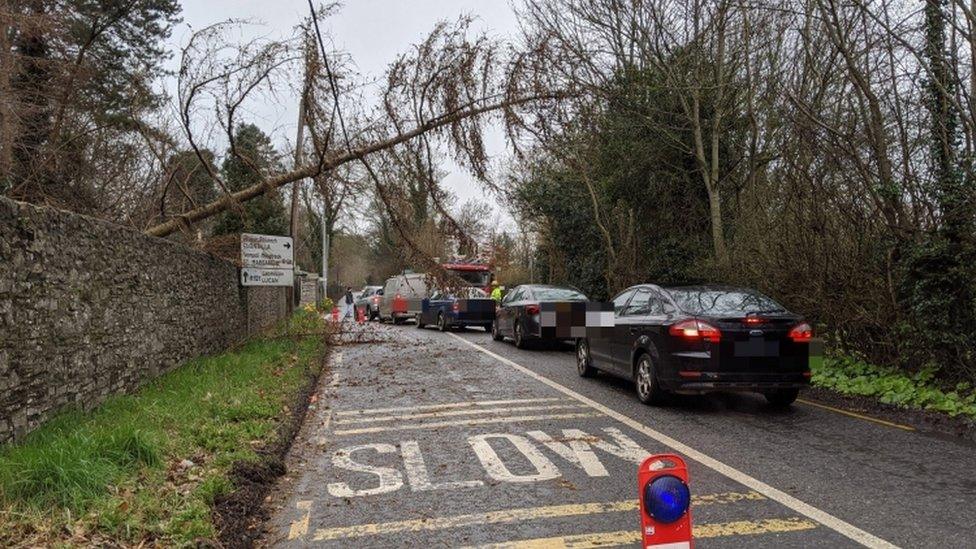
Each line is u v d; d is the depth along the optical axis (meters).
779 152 13.51
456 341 18.72
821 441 6.91
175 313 11.07
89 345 7.52
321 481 5.89
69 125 14.31
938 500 5.06
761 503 5.02
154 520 4.46
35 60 12.37
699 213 17.83
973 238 8.24
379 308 30.89
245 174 17.23
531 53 13.10
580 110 14.04
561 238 24.03
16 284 5.96
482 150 13.20
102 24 15.76
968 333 8.52
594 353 10.91
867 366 10.15
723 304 8.59
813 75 12.28
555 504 5.12
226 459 5.91
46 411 6.43
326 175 13.88
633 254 19.41
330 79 11.99
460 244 14.64
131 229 9.09
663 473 2.78
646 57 16.25
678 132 16.84
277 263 16.66
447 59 12.80
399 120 13.27
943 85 8.82
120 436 5.63
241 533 4.63
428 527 4.72
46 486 4.60
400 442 7.15
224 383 9.57
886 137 10.13
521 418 8.18
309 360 13.39
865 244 10.12
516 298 17.41
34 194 12.07
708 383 7.91
